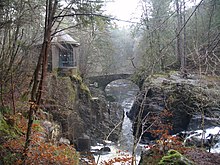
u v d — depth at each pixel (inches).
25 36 369.4
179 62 845.8
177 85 618.2
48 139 335.3
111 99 1200.2
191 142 441.1
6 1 279.3
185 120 604.7
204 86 451.5
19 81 377.1
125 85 1576.0
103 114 850.8
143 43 638.5
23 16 309.3
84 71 1055.6
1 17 294.7
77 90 784.9
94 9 241.6
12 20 305.0
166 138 321.1
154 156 297.4
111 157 563.2
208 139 430.9
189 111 589.3
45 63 232.5
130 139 704.4
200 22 613.6
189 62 676.7
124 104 1153.4
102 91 1171.3
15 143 262.8
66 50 847.1
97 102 846.5
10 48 328.2
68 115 619.8
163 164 250.4
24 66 385.7
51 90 618.5
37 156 256.2
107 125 823.1
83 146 661.3
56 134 413.4
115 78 1202.0
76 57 898.7
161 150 304.3
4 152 249.3
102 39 1106.7
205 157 289.4
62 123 594.6
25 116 355.6
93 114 819.4
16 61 366.0
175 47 897.5
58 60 836.0
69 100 662.5
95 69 1257.4
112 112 920.3
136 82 708.0
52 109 581.9
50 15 225.5
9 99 347.3
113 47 1087.6
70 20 315.3
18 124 310.3
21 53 378.9
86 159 439.2
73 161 311.3
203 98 443.2
